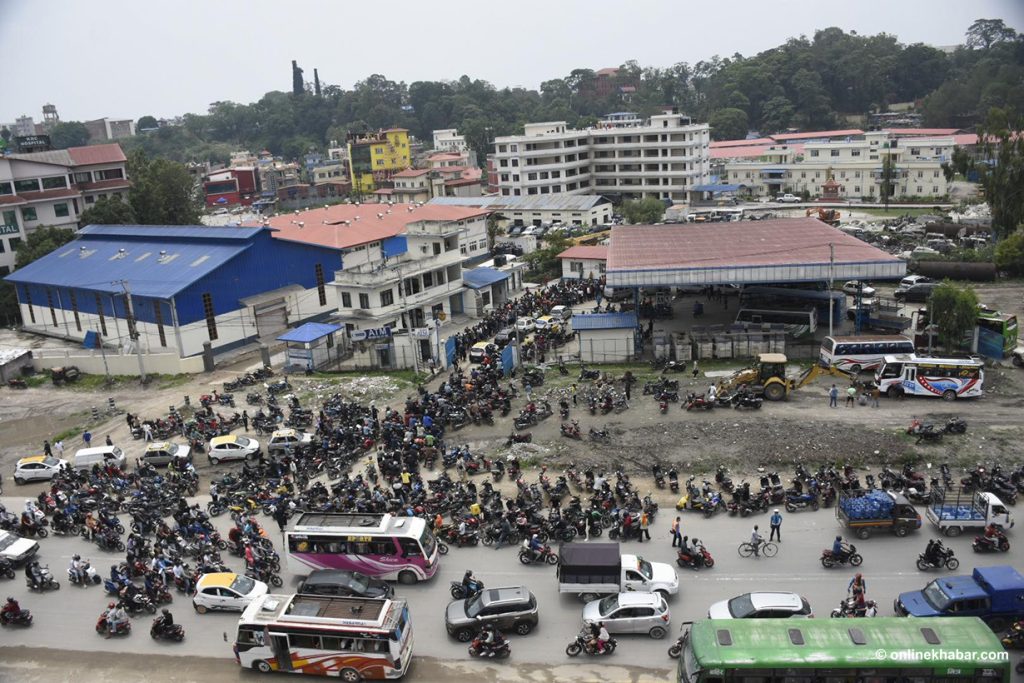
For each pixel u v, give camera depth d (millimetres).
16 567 40375
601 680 29359
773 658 25031
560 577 34000
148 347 78812
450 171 192500
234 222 115562
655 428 51688
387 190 194625
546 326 76875
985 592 29703
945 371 53406
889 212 142250
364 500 42000
